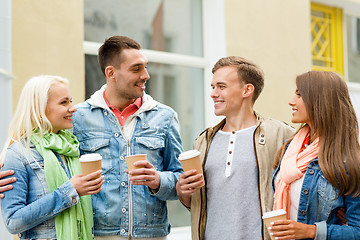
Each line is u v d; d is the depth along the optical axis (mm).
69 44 3422
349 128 1994
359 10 5605
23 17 3221
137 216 2350
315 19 5332
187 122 4309
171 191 2355
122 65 2404
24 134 2146
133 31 4074
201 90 4410
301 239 1982
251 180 2217
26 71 3213
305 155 2049
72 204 2061
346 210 1981
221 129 2422
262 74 2400
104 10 3914
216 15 4352
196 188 2172
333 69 5449
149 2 4180
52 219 2109
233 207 2197
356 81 5648
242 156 2250
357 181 1914
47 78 2199
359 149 1999
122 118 2477
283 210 1923
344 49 5520
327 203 1966
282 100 4559
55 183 2105
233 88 2307
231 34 4312
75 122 2426
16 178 2059
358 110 5355
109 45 2453
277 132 2318
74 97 3418
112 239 2324
